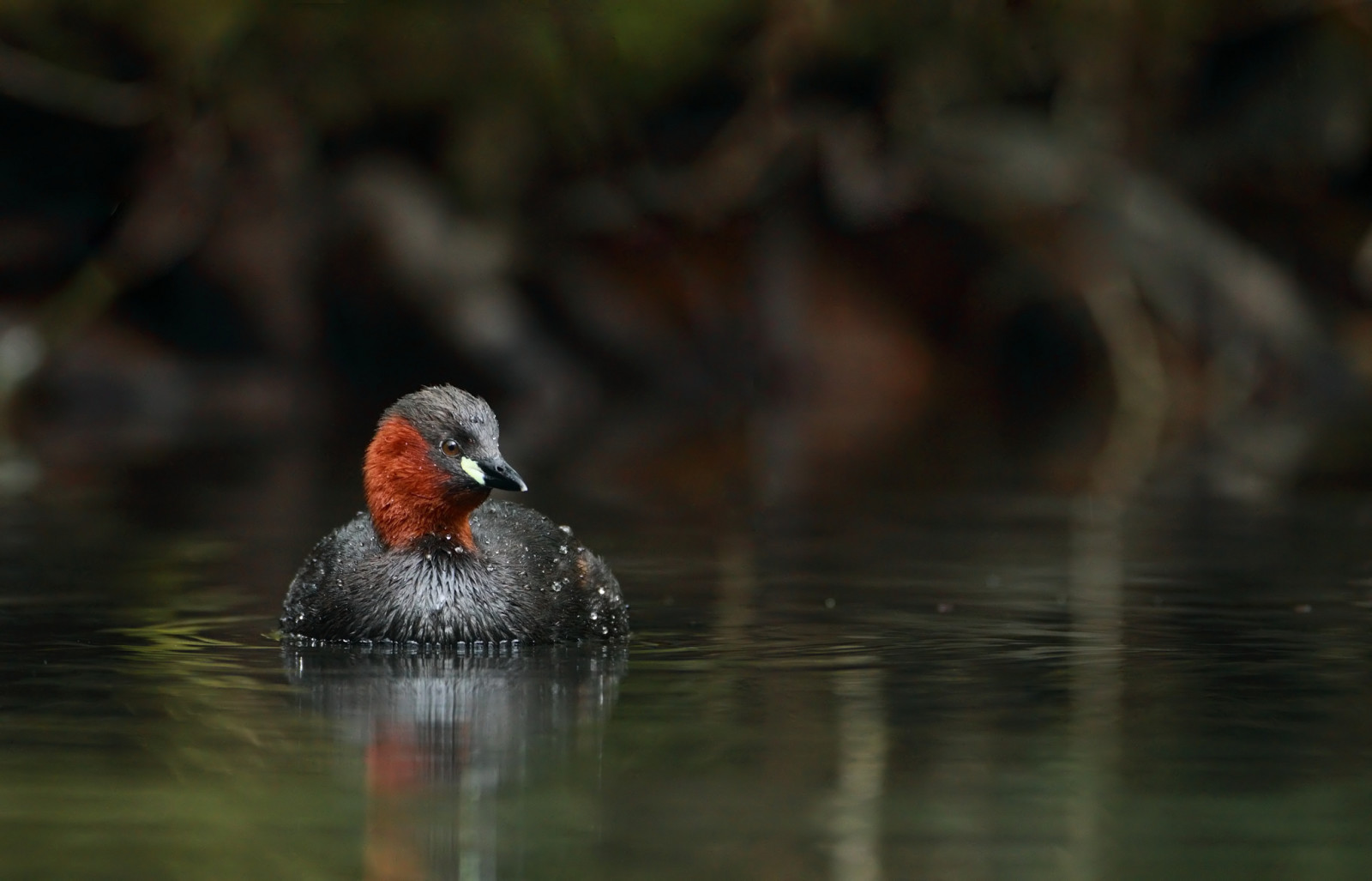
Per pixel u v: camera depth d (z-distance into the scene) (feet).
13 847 18.34
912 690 25.64
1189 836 18.78
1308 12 78.95
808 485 53.06
